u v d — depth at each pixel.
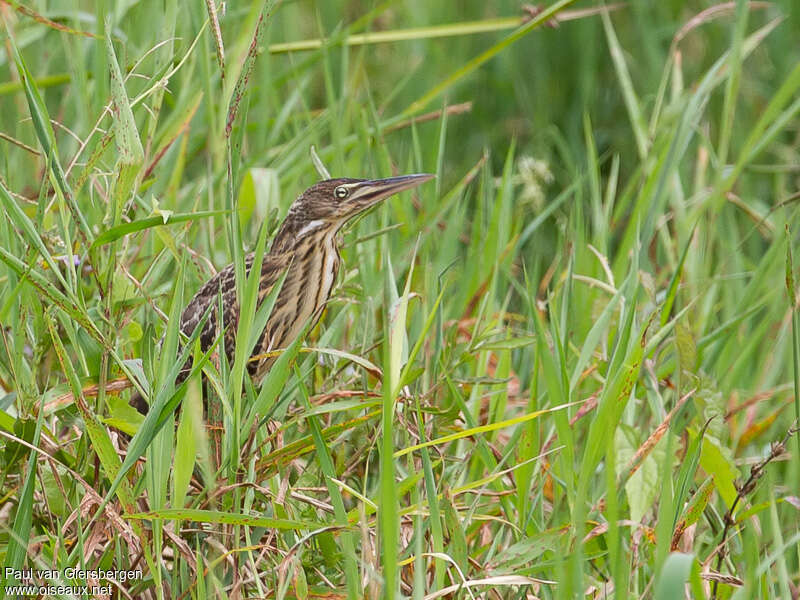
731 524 7.71
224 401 6.98
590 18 15.87
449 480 8.27
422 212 11.28
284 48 12.02
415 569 6.42
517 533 7.70
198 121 12.44
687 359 8.63
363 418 7.41
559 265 11.30
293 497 7.38
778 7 15.60
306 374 7.79
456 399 7.90
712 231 11.10
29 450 7.50
